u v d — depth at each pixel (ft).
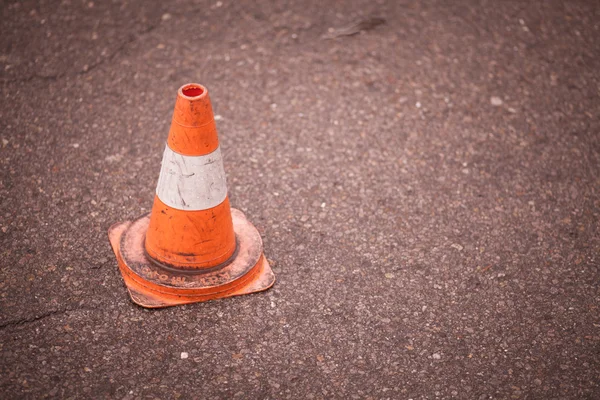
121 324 6.55
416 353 6.54
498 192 7.60
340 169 7.68
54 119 7.83
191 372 6.36
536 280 7.00
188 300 6.67
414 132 8.04
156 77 8.30
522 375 6.47
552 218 7.43
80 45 8.49
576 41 8.98
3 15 8.65
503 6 9.28
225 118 8.02
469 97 8.38
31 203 7.18
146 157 7.64
